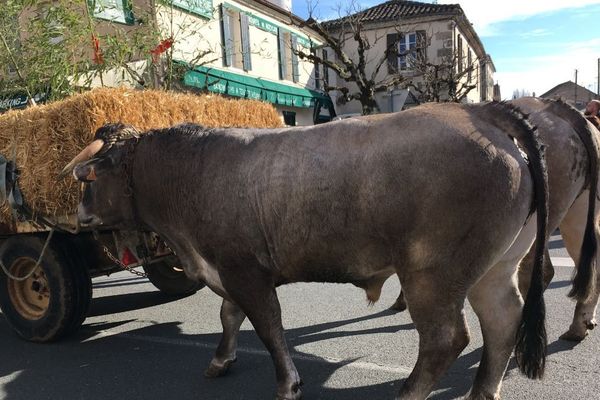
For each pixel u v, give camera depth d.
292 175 3.18
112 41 8.78
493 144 2.84
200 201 3.58
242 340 5.22
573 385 3.90
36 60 8.51
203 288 7.31
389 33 22.75
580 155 3.87
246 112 6.53
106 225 4.27
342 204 3.02
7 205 5.21
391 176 2.89
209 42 14.29
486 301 3.36
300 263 3.29
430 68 20.06
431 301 2.93
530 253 4.09
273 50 18.58
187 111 5.53
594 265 3.73
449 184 2.80
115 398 4.10
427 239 2.87
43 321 5.20
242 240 3.42
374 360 4.58
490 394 3.37
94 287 7.83
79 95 4.65
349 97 13.84
